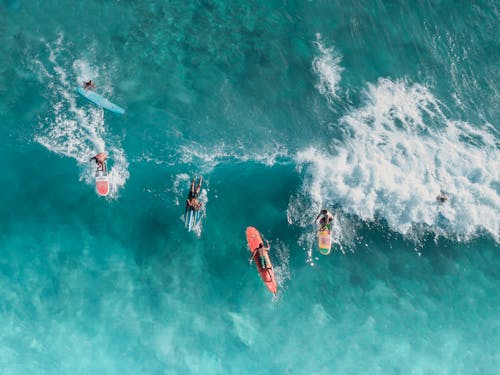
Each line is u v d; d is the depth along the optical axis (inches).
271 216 959.0
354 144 1005.2
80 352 855.1
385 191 979.9
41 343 850.8
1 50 975.6
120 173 939.3
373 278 957.2
